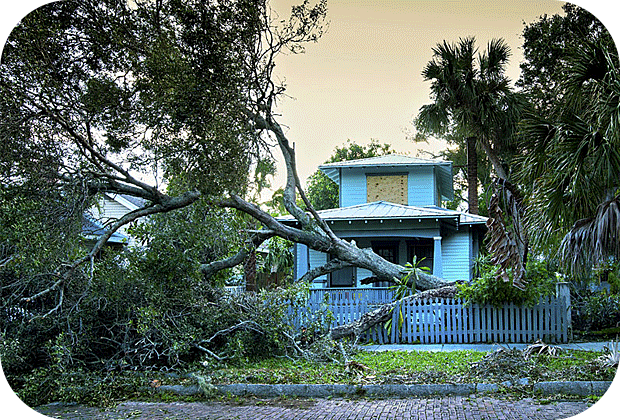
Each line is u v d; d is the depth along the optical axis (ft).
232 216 44.14
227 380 30.60
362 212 72.23
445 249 76.43
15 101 31.99
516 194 34.42
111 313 35.45
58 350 30.32
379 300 55.88
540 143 30.91
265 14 37.35
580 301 48.85
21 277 34.47
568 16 58.49
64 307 34.55
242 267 54.80
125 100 35.19
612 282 49.03
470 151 85.30
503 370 29.58
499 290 43.39
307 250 71.10
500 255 34.78
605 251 26.43
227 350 35.29
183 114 33.55
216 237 41.63
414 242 77.77
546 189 28.94
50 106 33.86
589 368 28.68
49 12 33.06
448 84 62.95
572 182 27.68
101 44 34.06
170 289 37.19
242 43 35.42
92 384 29.66
